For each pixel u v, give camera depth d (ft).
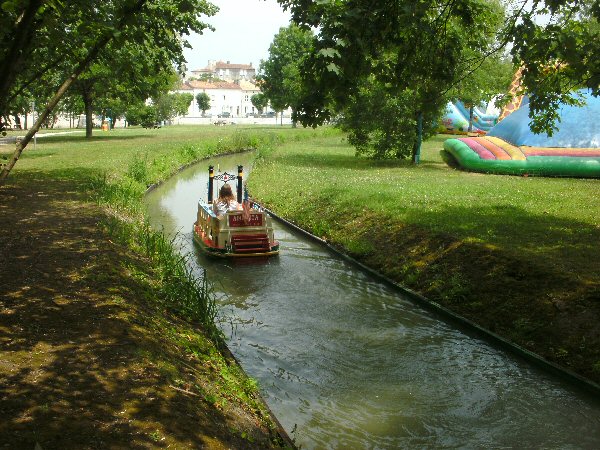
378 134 99.76
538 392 25.72
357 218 54.19
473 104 97.91
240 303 36.96
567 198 55.36
